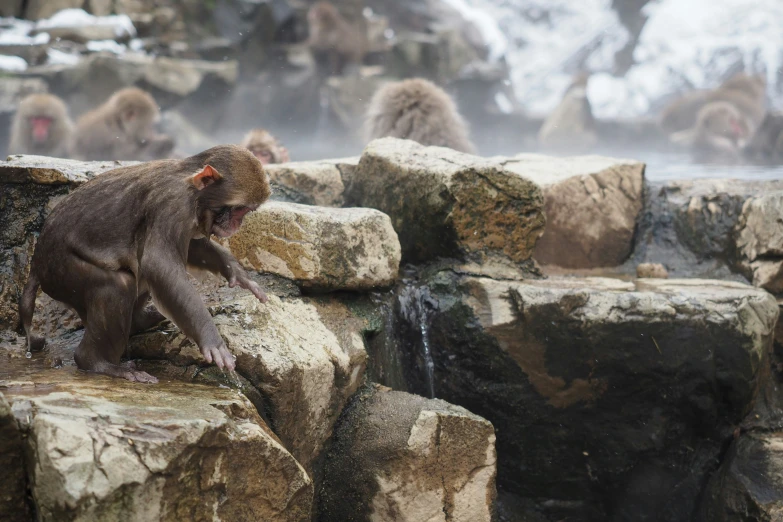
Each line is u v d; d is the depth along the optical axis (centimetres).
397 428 590
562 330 664
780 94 3097
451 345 690
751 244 787
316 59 2389
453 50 2759
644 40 3344
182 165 530
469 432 591
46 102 1430
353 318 654
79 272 521
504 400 682
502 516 705
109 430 423
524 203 718
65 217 530
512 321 670
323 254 635
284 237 635
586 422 686
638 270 794
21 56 1797
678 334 663
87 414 435
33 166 628
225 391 516
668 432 688
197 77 1953
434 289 704
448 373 696
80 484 399
